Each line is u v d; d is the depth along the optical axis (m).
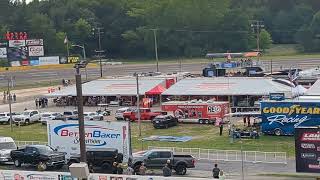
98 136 119.75
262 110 159.12
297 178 104.50
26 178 98.69
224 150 133.00
